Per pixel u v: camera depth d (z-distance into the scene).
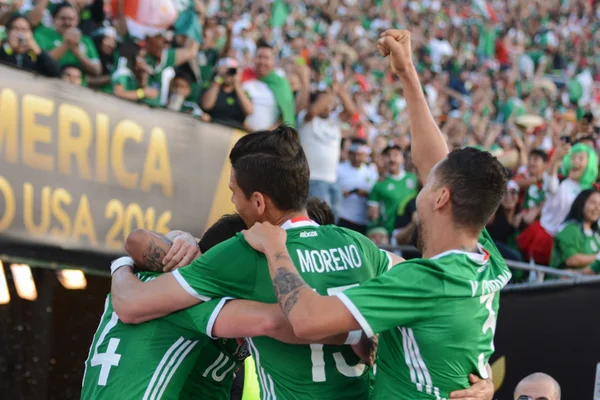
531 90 14.11
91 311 4.61
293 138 2.25
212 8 10.86
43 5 5.70
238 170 2.24
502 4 18.95
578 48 18.09
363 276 2.25
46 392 4.34
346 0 15.17
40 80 3.79
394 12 15.70
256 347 2.22
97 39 5.92
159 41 6.09
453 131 9.64
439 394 2.08
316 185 6.23
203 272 2.19
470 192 2.10
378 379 2.17
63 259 3.86
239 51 9.54
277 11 12.71
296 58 9.66
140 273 2.46
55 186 3.84
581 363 3.79
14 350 4.22
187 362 2.34
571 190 5.73
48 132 3.83
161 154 4.31
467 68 14.30
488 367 2.47
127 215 4.15
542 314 3.90
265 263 2.17
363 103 9.96
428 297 2.01
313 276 2.16
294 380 2.17
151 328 2.32
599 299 3.77
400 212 6.27
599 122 9.09
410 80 2.62
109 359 2.36
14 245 3.66
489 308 2.14
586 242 5.47
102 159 4.05
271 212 2.25
